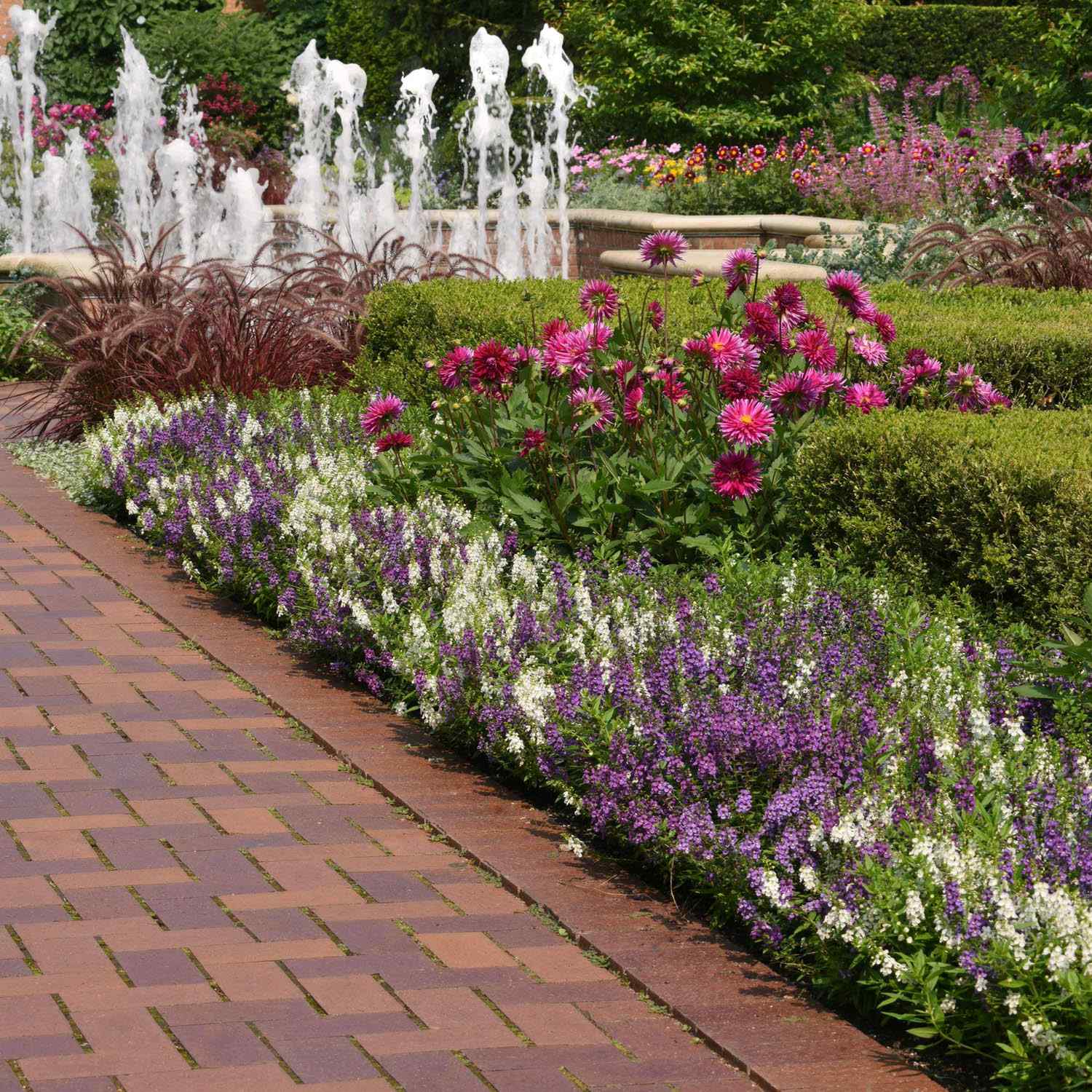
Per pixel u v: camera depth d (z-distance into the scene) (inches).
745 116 812.0
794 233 599.5
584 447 257.6
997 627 201.9
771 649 179.6
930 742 152.9
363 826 175.6
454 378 256.2
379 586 225.5
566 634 197.8
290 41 1101.1
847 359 269.7
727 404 249.9
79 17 1069.1
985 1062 126.8
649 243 257.9
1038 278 428.5
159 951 142.2
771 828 147.0
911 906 126.2
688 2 819.4
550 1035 129.9
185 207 726.5
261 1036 127.6
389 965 141.5
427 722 200.1
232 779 188.9
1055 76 605.6
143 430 316.5
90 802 179.0
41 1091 118.1
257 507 258.8
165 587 273.3
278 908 152.9
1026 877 129.7
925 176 609.6
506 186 759.1
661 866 159.9
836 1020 132.8
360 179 876.6
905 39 983.0
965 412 253.0
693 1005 134.5
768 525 244.4
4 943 142.9
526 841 171.3
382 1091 119.8
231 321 378.6
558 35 788.0
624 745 163.8
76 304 384.5
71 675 226.4
